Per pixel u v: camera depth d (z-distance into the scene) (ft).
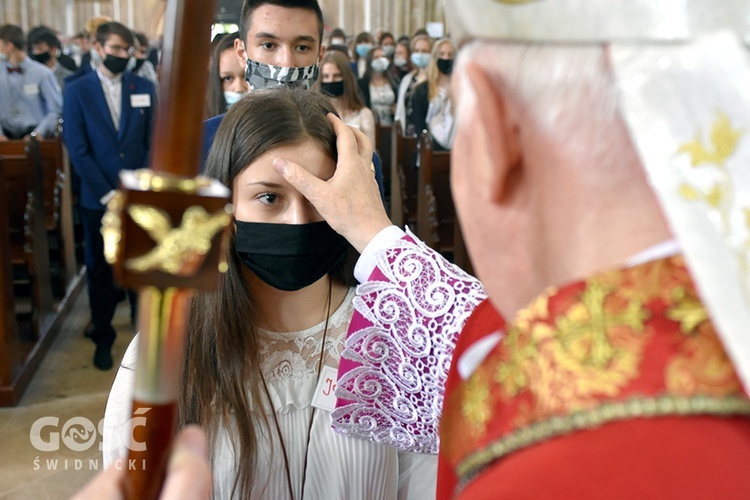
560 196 1.81
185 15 1.58
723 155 1.60
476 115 1.95
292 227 4.11
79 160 14.08
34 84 22.77
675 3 1.66
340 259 4.38
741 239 1.57
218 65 9.97
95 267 13.82
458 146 2.10
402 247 3.78
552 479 1.57
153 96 14.71
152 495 1.73
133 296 15.65
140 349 1.65
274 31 7.86
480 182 1.98
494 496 1.62
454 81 2.12
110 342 14.16
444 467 2.95
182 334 1.68
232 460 4.18
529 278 1.96
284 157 4.06
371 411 3.82
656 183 1.61
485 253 2.06
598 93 1.73
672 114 1.63
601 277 1.74
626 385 1.62
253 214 4.16
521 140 1.87
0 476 10.38
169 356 1.65
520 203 1.93
